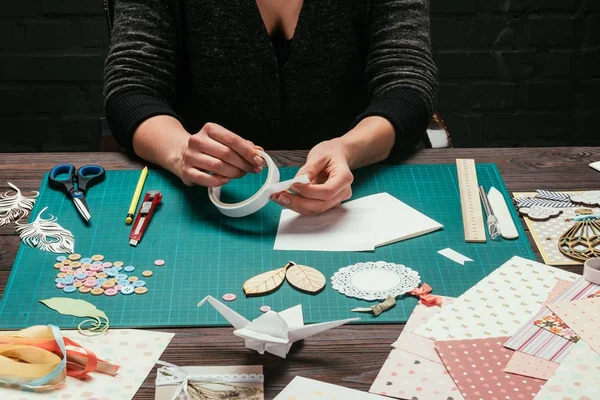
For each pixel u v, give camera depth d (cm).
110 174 140
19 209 128
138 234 119
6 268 112
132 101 152
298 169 143
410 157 149
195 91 176
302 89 175
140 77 157
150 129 145
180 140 140
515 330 97
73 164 145
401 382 88
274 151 151
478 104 282
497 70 277
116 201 131
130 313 101
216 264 112
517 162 146
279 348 92
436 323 98
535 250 117
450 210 128
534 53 274
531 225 123
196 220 125
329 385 88
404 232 120
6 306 102
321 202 124
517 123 285
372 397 86
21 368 87
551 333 96
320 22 170
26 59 270
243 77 173
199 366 92
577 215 126
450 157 148
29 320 100
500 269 110
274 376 90
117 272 110
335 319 100
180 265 112
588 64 276
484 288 106
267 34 170
